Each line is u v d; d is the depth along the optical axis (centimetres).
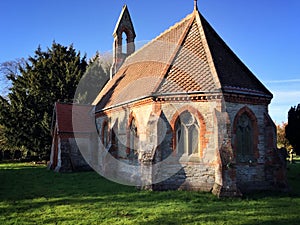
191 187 1412
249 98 1485
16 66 4491
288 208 1110
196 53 1647
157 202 1177
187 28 1825
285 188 1445
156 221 920
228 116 1368
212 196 1283
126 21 2998
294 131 2544
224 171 1297
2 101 3475
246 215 998
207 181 1394
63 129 2456
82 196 1326
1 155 3878
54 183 1750
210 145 1405
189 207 1094
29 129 3394
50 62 3684
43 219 955
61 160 2394
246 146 1495
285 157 1530
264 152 1516
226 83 1464
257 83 1652
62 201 1228
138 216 977
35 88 3494
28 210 1080
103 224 894
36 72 3562
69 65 3706
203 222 916
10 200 1264
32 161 3747
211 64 1532
